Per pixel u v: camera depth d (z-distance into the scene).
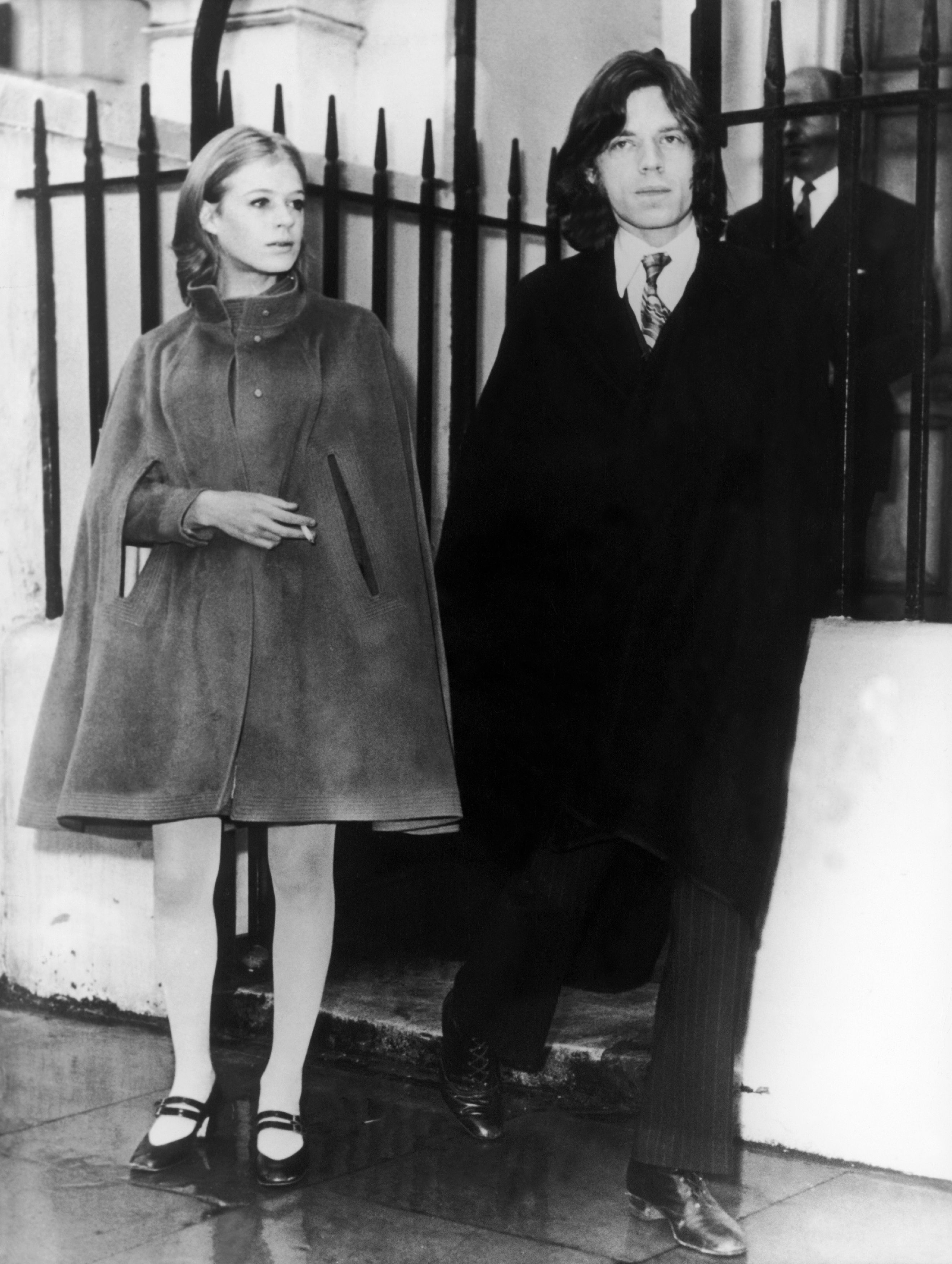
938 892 2.72
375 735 2.68
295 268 2.79
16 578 3.70
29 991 3.74
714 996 2.50
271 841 2.76
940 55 3.95
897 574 3.59
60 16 4.36
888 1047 2.77
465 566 2.87
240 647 2.67
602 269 2.75
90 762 2.71
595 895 2.73
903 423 3.61
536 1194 2.69
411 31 4.20
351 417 2.74
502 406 2.82
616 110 2.65
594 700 2.67
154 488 2.72
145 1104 3.12
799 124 3.78
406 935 3.53
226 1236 2.53
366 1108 3.08
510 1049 2.77
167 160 3.80
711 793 2.50
